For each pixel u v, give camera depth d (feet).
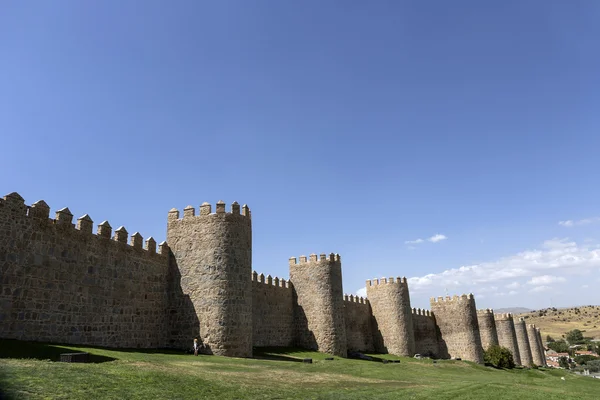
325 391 68.08
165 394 50.78
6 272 77.25
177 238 122.83
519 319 319.27
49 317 83.97
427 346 244.22
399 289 217.15
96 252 97.76
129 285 106.11
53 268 86.38
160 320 115.34
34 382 46.37
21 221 81.35
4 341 72.23
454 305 251.80
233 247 119.03
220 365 87.51
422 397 72.54
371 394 70.49
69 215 92.07
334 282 172.65
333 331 166.81
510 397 80.33
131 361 71.36
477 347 242.58
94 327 94.12
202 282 116.06
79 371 55.16
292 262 179.93
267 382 70.79
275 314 163.32
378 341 216.33
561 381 164.35
